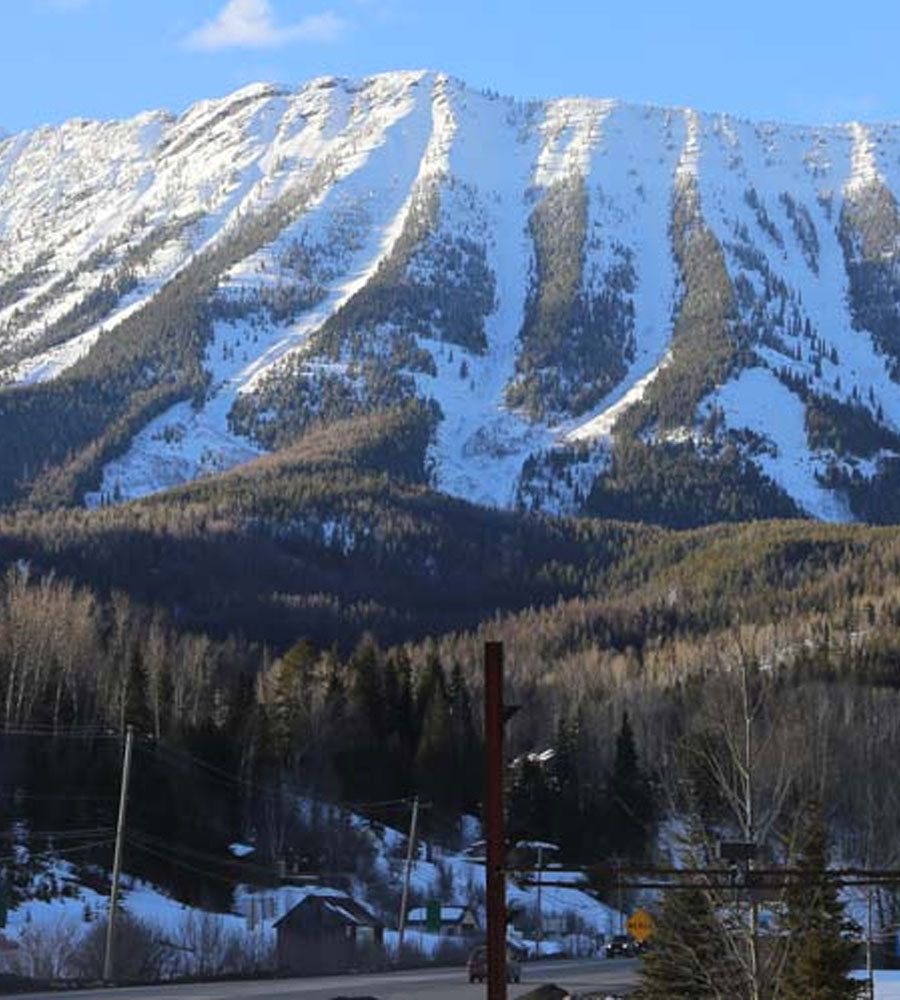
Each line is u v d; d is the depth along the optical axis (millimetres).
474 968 102562
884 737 116812
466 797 171375
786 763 62562
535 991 89125
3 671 153500
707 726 73312
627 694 180125
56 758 141125
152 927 118625
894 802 85375
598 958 137875
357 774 165875
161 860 138000
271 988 92562
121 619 188125
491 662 39750
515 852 119062
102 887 130375
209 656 194625
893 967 87812
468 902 155500
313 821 153375
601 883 60781
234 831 147750
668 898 55750
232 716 156750
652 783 98688
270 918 137250
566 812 150000
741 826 53719
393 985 98812
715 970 52938
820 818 59750
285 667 176375
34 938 103500
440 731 170375
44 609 169000
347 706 169625
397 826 166250
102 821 136875
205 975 107812
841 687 147375
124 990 89250
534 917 148750
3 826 135000
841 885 43281
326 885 149250
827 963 57438
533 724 177000
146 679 157000
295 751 159875
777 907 52688
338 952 124750
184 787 144125
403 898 133250
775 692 122438
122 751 140000
